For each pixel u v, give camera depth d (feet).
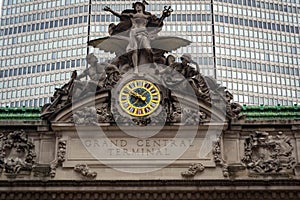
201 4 397.80
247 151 165.68
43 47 395.14
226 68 384.68
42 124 168.25
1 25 408.87
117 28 181.27
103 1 398.83
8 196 158.40
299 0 417.08
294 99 388.16
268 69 392.27
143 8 182.60
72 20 397.19
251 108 179.32
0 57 399.24
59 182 158.20
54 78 383.65
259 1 409.90
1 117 176.65
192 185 158.10
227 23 397.19
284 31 405.80
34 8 408.46
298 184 158.51
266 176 162.40
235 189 157.89
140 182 157.99
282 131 169.27
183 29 390.21
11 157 165.89
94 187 157.99
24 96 384.06
